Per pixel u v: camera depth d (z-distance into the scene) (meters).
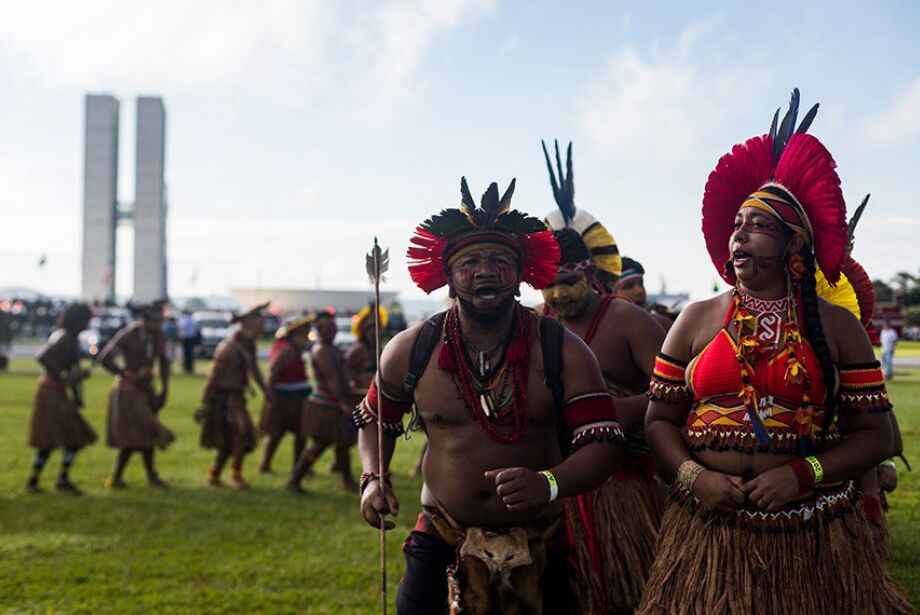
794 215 2.87
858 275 3.82
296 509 8.02
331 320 8.90
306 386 9.67
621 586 3.65
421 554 3.26
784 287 2.91
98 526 7.27
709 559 2.88
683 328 3.05
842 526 2.85
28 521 7.44
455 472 3.15
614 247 4.62
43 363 8.73
